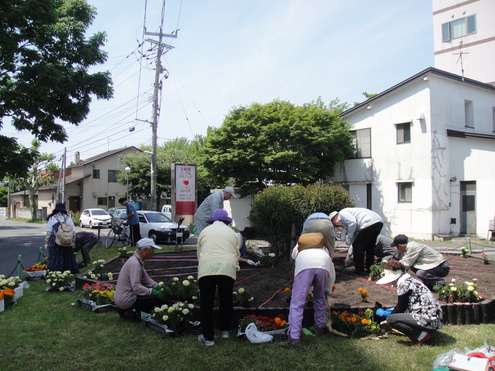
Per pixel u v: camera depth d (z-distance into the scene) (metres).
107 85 17.38
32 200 45.53
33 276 8.50
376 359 4.11
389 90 18.55
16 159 16.59
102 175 44.62
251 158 18.95
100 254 12.18
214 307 5.30
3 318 5.53
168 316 4.83
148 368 3.93
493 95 20.77
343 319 4.86
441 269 6.22
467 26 27.06
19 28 15.00
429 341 4.60
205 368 3.93
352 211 7.61
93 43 16.97
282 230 8.59
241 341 4.62
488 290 6.39
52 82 14.85
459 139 17.88
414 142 18.05
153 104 21.52
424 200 17.58
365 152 20.06
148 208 41.25
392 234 18.80
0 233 25.23
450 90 18.55
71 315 5.66
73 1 17.48
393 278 5.22
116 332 4.95
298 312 4.48
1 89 15.59
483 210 17.08
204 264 4.63
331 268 4.75
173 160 38.22
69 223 8.75
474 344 4.52
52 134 16.80
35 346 4.48
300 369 3.90
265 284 6.76
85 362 4.07
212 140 19.81
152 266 8.99
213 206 8.81
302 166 19.31
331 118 20.14
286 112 19.64
